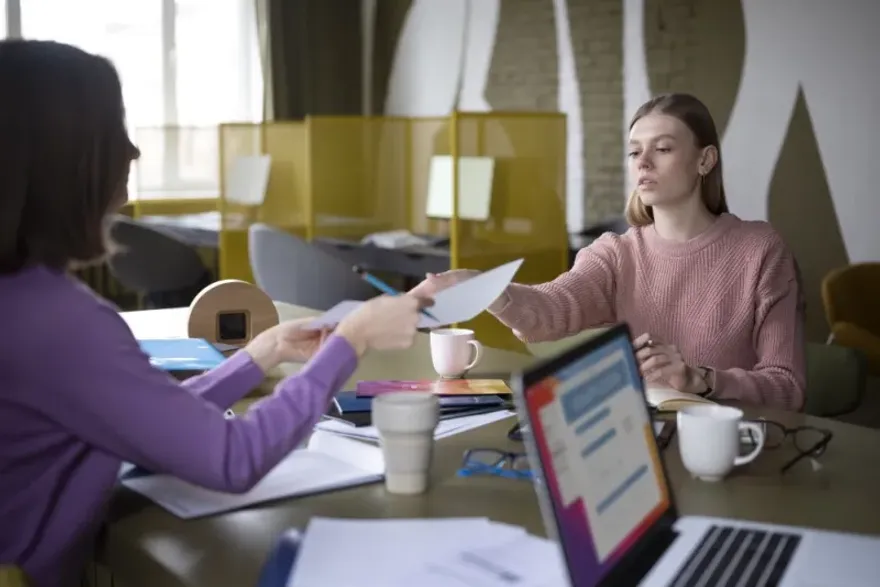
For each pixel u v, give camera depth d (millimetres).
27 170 1108
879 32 4289
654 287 2096
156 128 6059
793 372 1882
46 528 1161
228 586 993
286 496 1227
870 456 1399
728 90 4844
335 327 1445
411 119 5648
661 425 1492
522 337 2078
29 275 1128
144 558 1083
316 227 5645
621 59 5277
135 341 1159
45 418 1140
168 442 1117
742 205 4848
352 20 6504
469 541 1056
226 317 2062
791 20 4578
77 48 1157
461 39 6082
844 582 971
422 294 1695
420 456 1230
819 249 4594
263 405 1216
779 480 1298
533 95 5734
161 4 6031
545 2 5609
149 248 5094
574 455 933
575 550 880
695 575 984
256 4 6184
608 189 5406
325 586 950
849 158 4445
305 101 6355
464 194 4488
